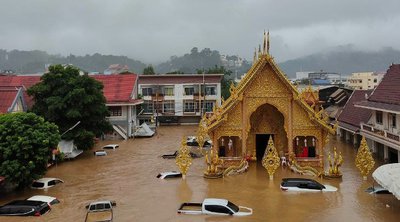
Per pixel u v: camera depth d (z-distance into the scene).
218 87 82.31
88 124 46.22
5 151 27.97
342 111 58.50
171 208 26.06
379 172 24.98
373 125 44.09
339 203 26.55
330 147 50.66
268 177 33.84
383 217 23.73
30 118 30.70
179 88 81.88
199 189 30.66
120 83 66.50
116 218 24.22
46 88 44.16
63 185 32.88
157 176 35.12
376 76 132.50
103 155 46.69
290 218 23.83
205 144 52.28
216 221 23.47
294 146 39.22
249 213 24.59
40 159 29.30
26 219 24.31
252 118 39.69
